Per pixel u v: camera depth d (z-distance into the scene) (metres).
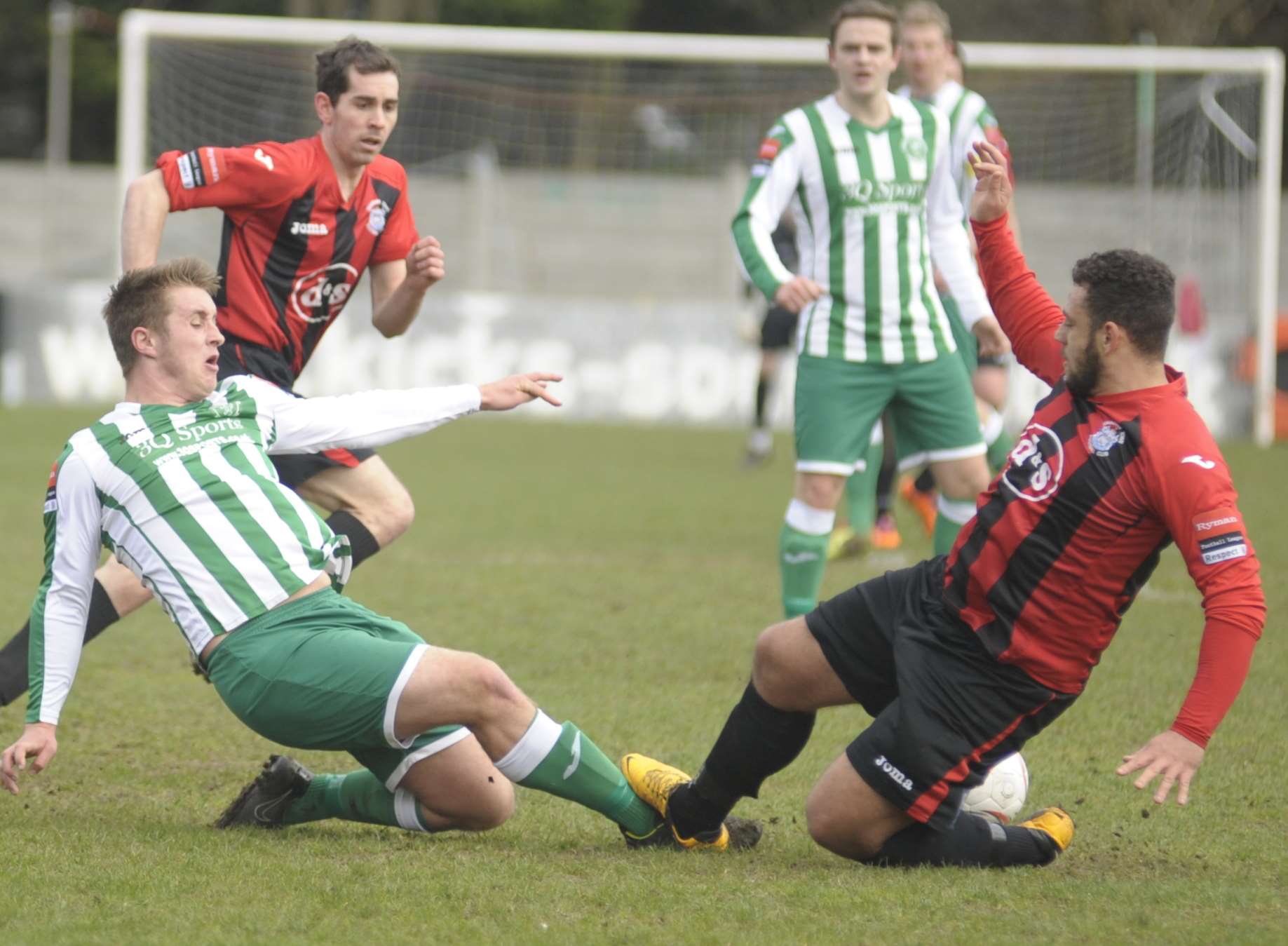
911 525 38.09
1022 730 12.95
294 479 17.73
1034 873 13.04
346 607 13.29
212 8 105.50
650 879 12.60
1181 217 66.69
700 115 88.69
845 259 22.22
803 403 22.56
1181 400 12.50
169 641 23.30
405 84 76.19
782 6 113.88
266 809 14.08
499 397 14.85
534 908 11.70
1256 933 11.20
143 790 15.50
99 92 106.81
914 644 12.94
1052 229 71.44
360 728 12.84
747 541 34.12
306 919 11.31
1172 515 12.13
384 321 18.53
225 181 17.34
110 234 87.12
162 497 13.19
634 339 66.12
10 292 66.12
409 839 13.92
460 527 35.47
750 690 13.63
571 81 78.56
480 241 77.06
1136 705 19.66
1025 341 14.78
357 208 18.31
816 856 13.66
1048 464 12.66
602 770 13.57
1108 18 97.94
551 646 22.91
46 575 13.45
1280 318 65.56
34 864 12.58
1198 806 15.33
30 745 13.02
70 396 66.06
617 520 37.22
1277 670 21.67
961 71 26.03
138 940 10.80
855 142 22.08
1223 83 60.72
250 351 18.08
